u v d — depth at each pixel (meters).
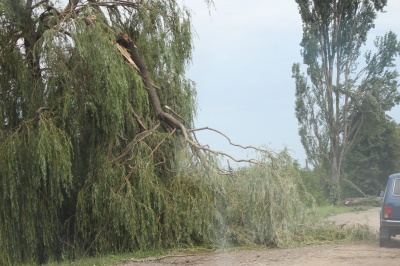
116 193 13.86
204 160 14.80
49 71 14.70
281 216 14.16
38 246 14.20
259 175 14.34
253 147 14.94
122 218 13.67
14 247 13.60
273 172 14.45
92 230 14.23
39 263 14.13
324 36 34.03
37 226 14.08
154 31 16.83
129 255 13.57
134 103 15.44
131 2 17.08
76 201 14.61
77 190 14.62
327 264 10.90
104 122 14.65
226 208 14.51
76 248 14.27
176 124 15.70
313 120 34.72
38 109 14.28
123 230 14.01
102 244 13.98
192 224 14.09
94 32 14.47
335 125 34.47
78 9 15.59
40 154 13.23
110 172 14.05
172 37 17.09
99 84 14.48
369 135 35.12
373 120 34.31
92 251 14.17
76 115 14.59
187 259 12.83
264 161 14.69
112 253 13.96
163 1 17.20
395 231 13.29
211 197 14.44
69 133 14.52
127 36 15.83
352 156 42.62
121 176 14.10
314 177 28.78
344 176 35.81
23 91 14.73
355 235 14.63
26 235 13.72
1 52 14.96
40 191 14.07
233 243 14.36
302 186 15.08
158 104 16.09
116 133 14.61
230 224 14.53
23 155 13.79
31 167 13.70
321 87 34.50
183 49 17.38
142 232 13.84
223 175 14.88
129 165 14.38
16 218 13.65
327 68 34.28
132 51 16.02
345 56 34.12
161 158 15.12
